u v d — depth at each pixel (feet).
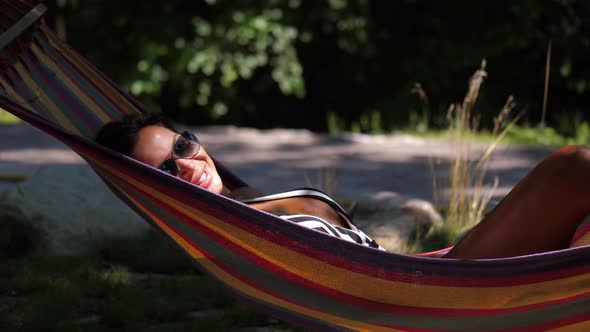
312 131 37.78
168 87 37.04
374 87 37.63
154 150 9.63
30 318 11.57
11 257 14.93
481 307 8.34
